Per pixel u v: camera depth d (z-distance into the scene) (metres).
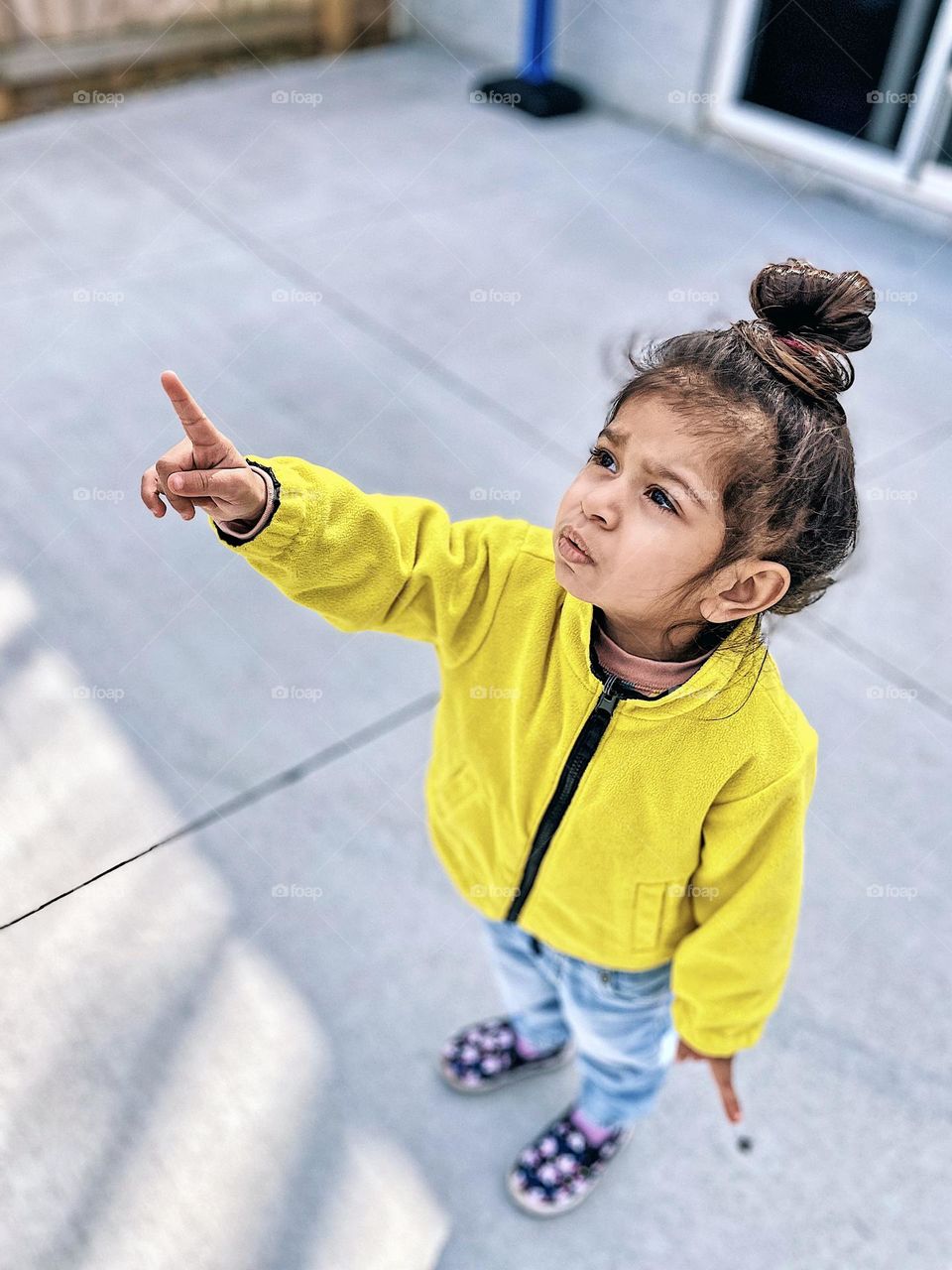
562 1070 1.67
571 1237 1.48
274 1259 1.42
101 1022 1.65
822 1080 1.67
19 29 4.84
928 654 2.44
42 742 2.06
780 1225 1.51
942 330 3.60
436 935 1.83
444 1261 1.44
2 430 2.90
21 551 2.53
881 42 4.17
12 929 1.74
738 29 4.54
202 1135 1.53
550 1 4.99
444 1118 1.59
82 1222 1.43
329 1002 1.71
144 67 5.29
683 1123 1.61
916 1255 1.49
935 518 2.81
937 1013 1.76
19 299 3.47
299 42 5.73
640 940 1.17
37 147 4.52
